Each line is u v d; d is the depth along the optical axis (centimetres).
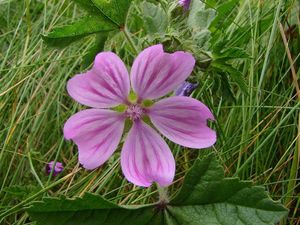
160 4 11
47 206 8
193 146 8
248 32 14
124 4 9
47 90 16
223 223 8
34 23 17
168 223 8
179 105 8
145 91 8
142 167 8
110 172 11
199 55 9
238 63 14
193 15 10
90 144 8
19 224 11
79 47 16
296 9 14
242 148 12
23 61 15
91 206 8
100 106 8
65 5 18
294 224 12
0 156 12
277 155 13
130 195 11
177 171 12
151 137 8
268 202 8
